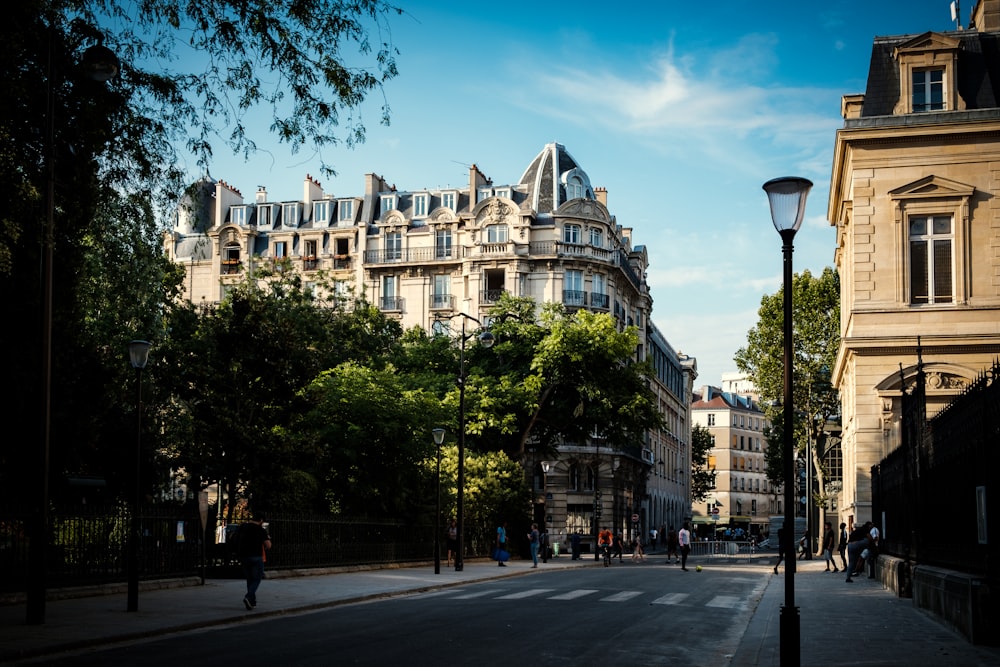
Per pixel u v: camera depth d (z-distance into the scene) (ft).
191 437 105.19
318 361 113.39
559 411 170.40
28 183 55.06
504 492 151.33
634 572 124.67
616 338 160.97
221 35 54.39
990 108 117.19
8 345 78.54
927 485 65.72
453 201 247.91
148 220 64.69
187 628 51.08
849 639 47.34
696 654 43.57
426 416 127.34
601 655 41.88
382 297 245.45
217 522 106.42
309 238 256.93
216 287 261.44
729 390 617.62
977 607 45.03
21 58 55.36
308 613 61.62
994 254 115.96
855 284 119.65
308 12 53.83
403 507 127.75
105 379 92.12
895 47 121.90
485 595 77.56
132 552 58.49
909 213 118.83
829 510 233.96
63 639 43.73
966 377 113.91
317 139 56.65
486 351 172.14
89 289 103.24
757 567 147.84
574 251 234.58
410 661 39.14
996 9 127.34
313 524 102.17
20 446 81.66
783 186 39.60
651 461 284.41
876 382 117.29
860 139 120.16
